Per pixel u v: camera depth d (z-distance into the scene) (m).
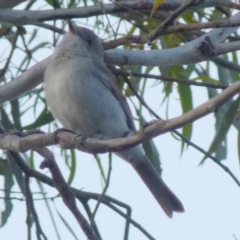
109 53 9.43
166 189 9.79
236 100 9.85
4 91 9.44
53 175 8.34
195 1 7.82
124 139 6.81
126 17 11.46
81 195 9.34
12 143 8.02
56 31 10.57
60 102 9.34
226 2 8.81
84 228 8.43
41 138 7.71
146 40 8.63
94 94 9.41
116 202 9.30
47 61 9.70
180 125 6.16
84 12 9.41
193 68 11.80
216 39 9.23
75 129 9.61
